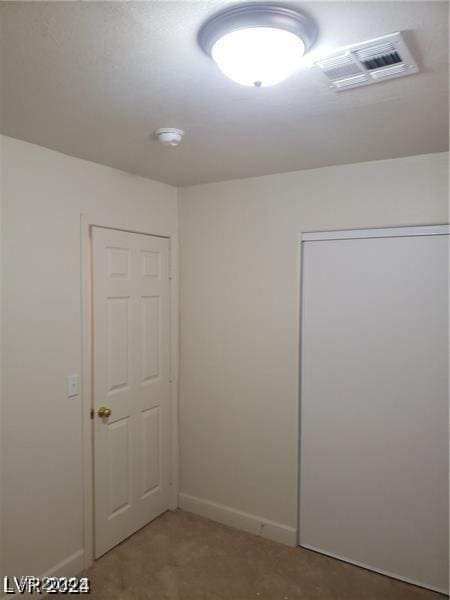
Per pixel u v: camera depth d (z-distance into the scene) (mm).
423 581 2375
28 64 1353
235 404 2936
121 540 2744
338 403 2602
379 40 1221
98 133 2006
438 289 2316
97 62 1340
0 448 2061
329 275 2611
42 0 1032
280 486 2783
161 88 1530
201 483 3098
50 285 2279
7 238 2072
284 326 2744
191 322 3107
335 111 1745
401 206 2391
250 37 1125
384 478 2479
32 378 2197
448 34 1189
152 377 2975
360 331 2529
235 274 2914
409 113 1768
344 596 2289
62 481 2365
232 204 2914
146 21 1119
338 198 2562
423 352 2361
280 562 2566
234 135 2031
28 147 2150
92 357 2537
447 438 2312
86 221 2467
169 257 3092
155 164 2533
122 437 2750
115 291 2672
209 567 2512
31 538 2209
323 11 1085
